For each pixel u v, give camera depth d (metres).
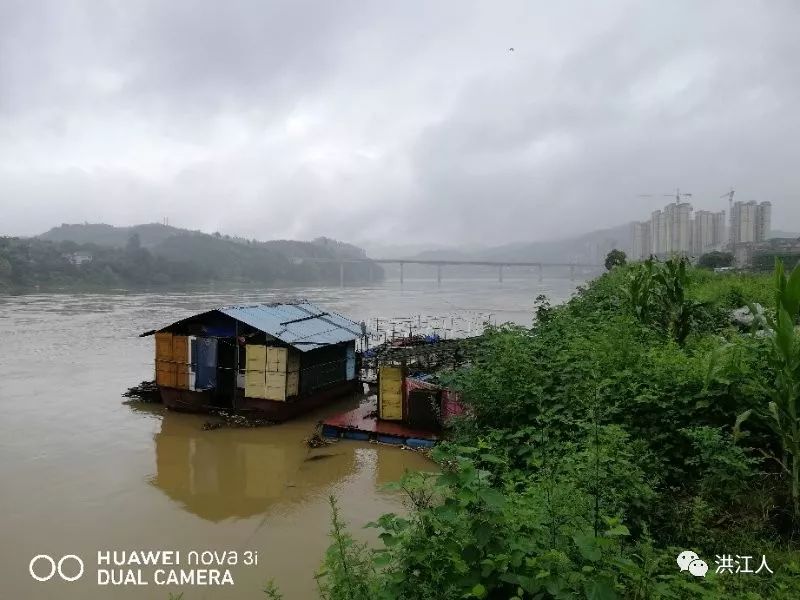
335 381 16.58
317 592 6.81
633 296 10.62
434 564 3.57
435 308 57.19
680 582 3.43
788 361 5.07
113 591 6.96
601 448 5.04
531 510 3.94
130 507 9.55
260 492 10.11
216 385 15.40
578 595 3.14
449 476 3.67
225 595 6.84
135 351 26.45
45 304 53.28
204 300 62.00
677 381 6.54
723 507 5.15
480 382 8.83
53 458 12.03
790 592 3.68
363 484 10.30
